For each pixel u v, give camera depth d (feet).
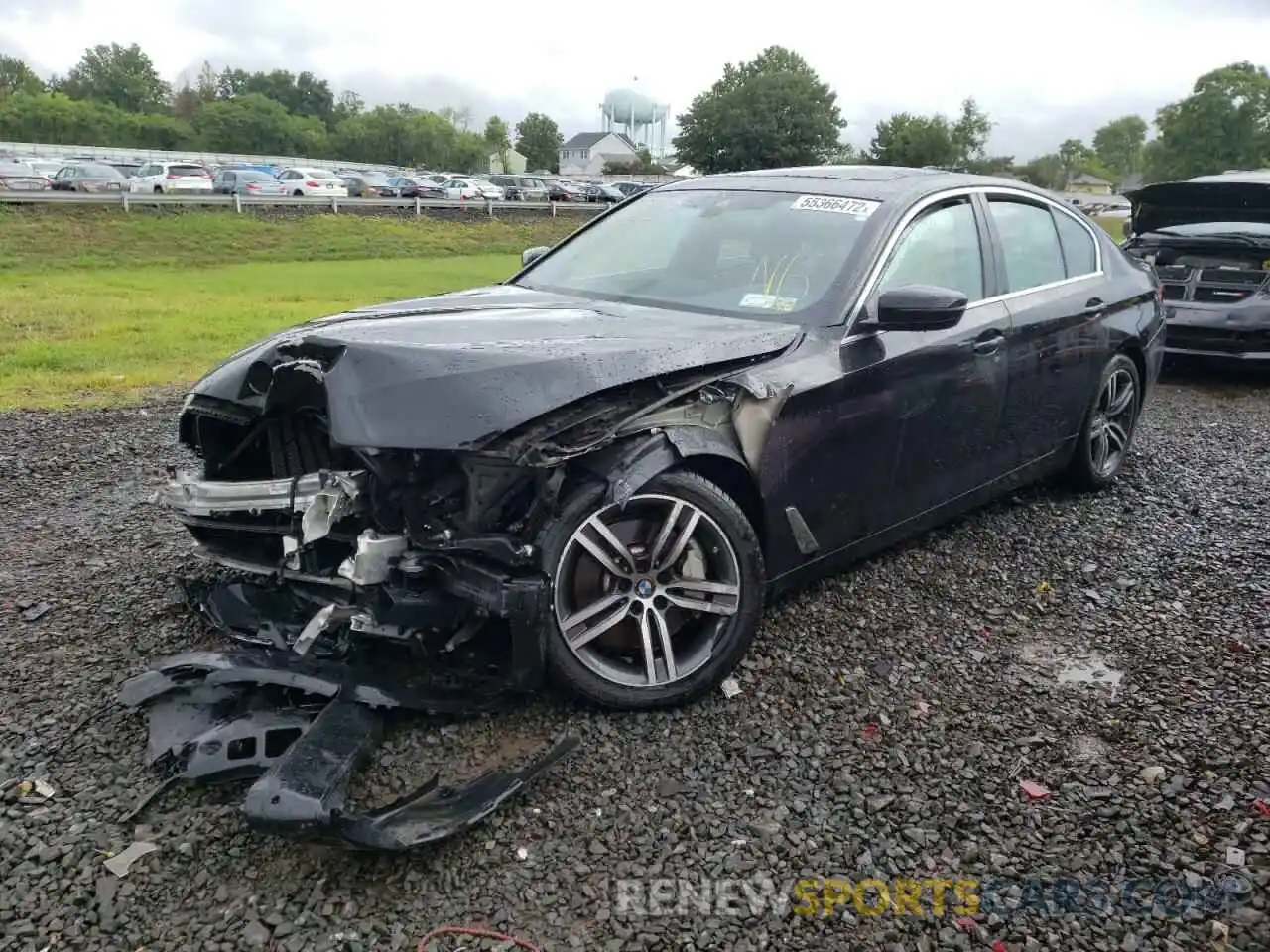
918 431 13.23
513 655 9.82
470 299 13.43
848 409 12.09
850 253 12.94
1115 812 9.39
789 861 8.70
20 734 10.28
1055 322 15.67
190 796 9.30
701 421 10.75
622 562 10.47
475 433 9.18
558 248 15.87
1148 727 10.82
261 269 86.38
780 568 11.95
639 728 10.50
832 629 12.83
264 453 11.91
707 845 8.86
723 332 11.57
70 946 7.64
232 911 7.99
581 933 7.88
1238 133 256.32
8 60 351.87
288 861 8.53
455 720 10.43
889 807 9.43
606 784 9.61
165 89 393.29
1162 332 19.29
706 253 13.83
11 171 125.49
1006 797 9.62
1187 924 8.07
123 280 72.59
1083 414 17.17
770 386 11.12
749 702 11.07
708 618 11.03
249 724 9.50
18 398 26.48
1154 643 12.78
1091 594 14.14
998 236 15.33
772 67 257.55
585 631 10.38
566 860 8.64
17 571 14.47
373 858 8.60
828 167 15.94
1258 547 15.94
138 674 11.10
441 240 116.47
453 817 8.63
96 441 21.88
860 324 12.34
